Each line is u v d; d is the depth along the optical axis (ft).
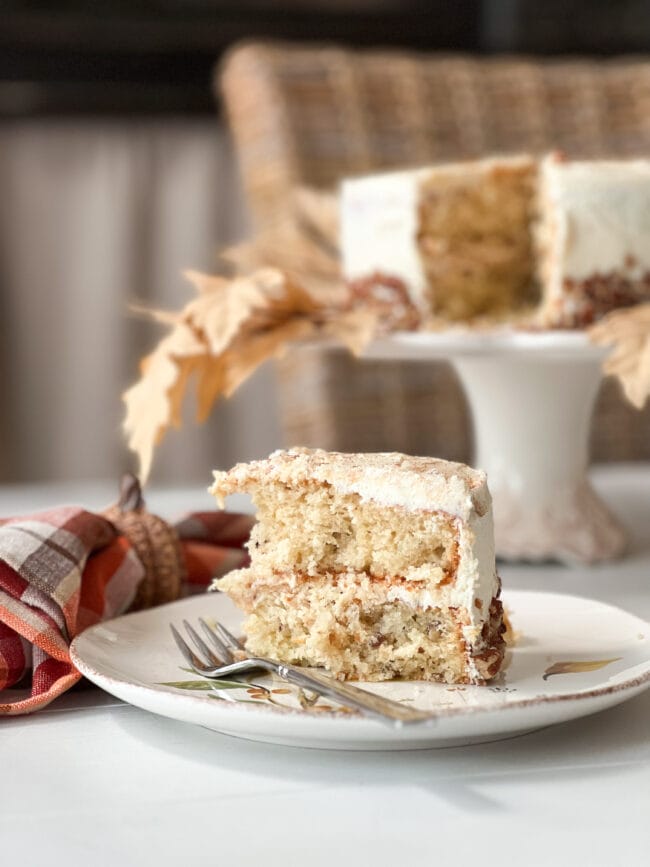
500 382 4.18
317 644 3.25
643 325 3.89
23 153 7.52
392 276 4.52
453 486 3.21
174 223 7.75
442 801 2.88
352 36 7.73
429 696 3.13
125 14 7.39
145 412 3.84
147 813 2.86
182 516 3.73
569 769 2.97
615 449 6.48
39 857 2.76
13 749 3.04
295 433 6.22
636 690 3.01
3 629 3.25
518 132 6.47
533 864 2.74
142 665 3.18
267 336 4.01
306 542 3.30
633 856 2.76
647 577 4.01
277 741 3.01
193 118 7.72
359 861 2.75
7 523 3.44
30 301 7.64
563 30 7.84
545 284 4.54
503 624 3.28
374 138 6.25
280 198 6.02
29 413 7.71
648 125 6.63
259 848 2.77
